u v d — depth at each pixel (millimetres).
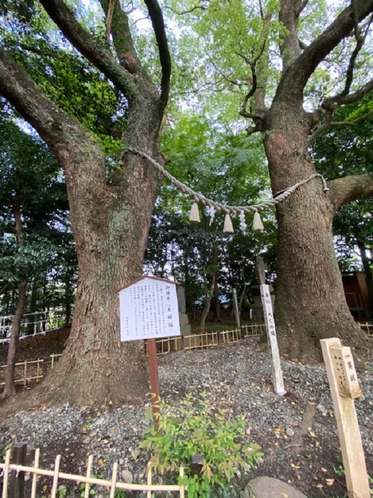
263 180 6938
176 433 1741
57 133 3326
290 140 4746
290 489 1686
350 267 10141
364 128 6180
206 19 4867
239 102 6480
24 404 2734
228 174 5883
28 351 6211
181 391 2988
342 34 4266
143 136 3910
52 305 7602
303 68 4766
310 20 6480
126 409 2516
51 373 2955
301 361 3674
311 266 4098
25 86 3227
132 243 3381
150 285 2285
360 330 3881
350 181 4809
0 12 3795
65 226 5992
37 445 2115
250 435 2234
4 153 3906
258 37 4676
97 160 3512
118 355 2904
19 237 4086
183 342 5746
